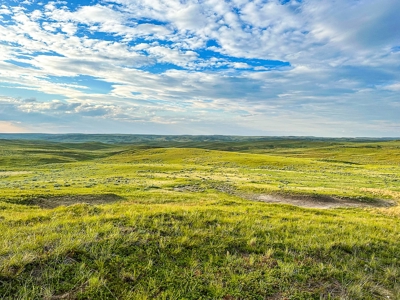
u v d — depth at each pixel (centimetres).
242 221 1211
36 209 1919
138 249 805
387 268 825
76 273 656
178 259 784
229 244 915
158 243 862
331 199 3056
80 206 1509
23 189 3188
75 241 794
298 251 910
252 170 6819
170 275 693
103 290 610
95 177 5266
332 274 772
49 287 590
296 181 4747
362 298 673
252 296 640
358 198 3045
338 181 4856
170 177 5091
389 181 4969
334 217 1727
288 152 16675
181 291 634
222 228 1053
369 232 1212
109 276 663
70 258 720
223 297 629
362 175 5934
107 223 1018
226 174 5872
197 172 6331
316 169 7306
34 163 9038
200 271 726
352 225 1358
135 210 1380
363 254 928
